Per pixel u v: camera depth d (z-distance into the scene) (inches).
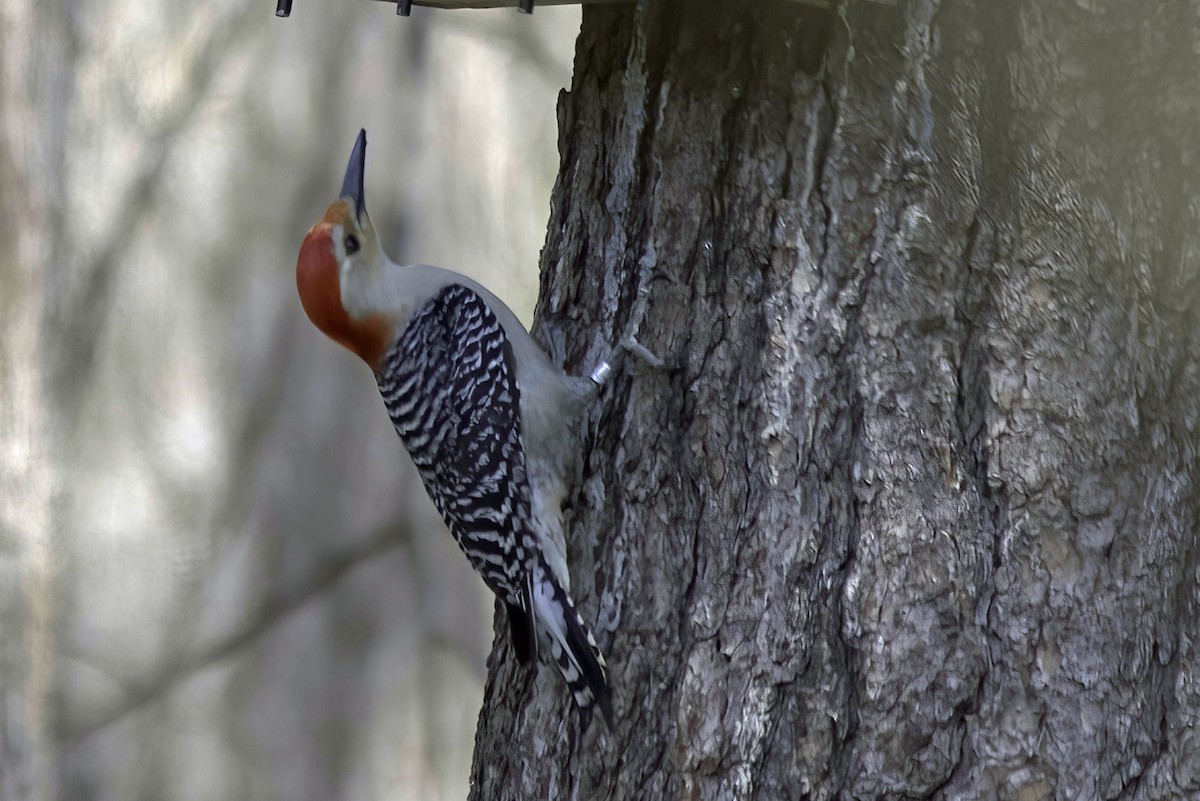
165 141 895.7
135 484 906.7
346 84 898.1
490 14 882.8
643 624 354.6
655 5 368.8
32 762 882.8
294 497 922.7
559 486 373.7
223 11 891.4
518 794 374.9
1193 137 347.6
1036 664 330.6
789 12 350.9
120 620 910.4
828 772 331.0
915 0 347.3
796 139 348.8
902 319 340.8
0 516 875.4
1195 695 336.5
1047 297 340.2
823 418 342.3
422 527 926.4
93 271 888.9
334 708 927.7
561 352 386.3
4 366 868.6
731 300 354.3
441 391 390.6
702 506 351.6
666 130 366.3
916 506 334.3
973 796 326.6
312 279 390.9
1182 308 351.6
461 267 879.7
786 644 336.2
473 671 932.0
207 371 911.7
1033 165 349.4
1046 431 336.2
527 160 885.8
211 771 917.8
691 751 340.2
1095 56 351.6
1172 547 339.3
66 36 875.4
